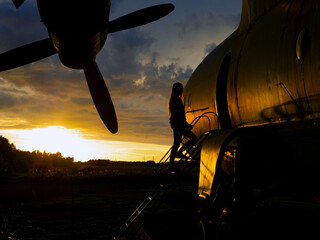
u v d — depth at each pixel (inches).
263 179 179.9
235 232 153.5
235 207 156.9
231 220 156.3
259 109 198.8
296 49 162.9
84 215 440.8
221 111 269.9
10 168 1499.8
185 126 280.2
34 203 550.9
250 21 233.6
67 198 627.5
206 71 311.4
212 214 174.4
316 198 169.5
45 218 417.4
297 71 161.6
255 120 207.3
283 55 173.0
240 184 160.2
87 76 222.7
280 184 168.7
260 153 164.4
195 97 327.0
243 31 243.0
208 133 208.8
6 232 309.3
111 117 229.5
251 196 159.3
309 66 153.3
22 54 211.8
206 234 172.9
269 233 156.4
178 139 279.0
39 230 343.9
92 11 149.7
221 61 275.0
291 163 160.9
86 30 156.3
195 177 751.7
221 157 166.7
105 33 166.9
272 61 182.4
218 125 276.5
